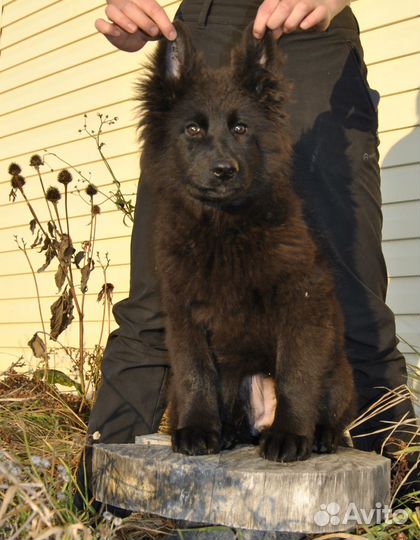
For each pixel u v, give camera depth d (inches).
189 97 54.9
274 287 49.0
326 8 52.4
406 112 77.2
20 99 125.8
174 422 52.5
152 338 58.0
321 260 52.1
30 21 123.9
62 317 77.9
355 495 43.2
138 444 49.2
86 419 75.5
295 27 52.8
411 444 56.2
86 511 49.9
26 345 122.0
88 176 111.5
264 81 54.9
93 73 111.4
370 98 60.4
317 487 42.3
